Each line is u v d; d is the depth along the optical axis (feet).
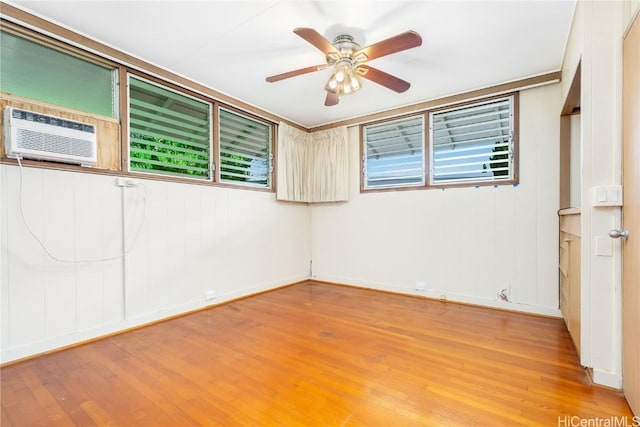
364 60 7.38
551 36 7.83
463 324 9.20
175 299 10.03
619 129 5.64
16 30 6.98
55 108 7.55
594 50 5.86
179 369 6.55
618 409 5.12
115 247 8.59
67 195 7.68
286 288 13.97
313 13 6.97
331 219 15.02
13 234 6.87
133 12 6.97
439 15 7.02
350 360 6.93
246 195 12.59
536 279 10.07
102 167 8.35
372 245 13.69
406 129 12.91
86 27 7.55
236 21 7.29
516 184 10.41
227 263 11.76
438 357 7.04
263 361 6.90
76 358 7.06
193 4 6.68
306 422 4.87
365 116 13.70
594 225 5.90
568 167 9.59
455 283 11.59
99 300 8.25
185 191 10.40
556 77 9.61
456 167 11.70
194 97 10.72
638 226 4.88
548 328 8.83
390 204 13.16
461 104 11.46
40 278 7.24
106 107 8.66
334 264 14.90
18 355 6.89
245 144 12.83
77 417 5.00
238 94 11.57
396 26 7.43
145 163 9.46
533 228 10.13
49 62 7.63
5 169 6.77
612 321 5.71
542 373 6.27
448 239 11.73
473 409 5.14
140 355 7.22
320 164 15.03
